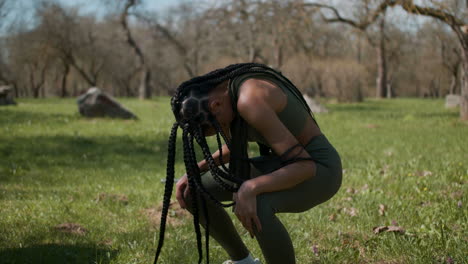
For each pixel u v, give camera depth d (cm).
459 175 632
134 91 7356
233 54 3853
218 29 2956
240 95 251
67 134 1228
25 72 6028
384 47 2923
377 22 2016
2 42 4747
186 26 4297
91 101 1614
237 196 255
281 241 259
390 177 651
